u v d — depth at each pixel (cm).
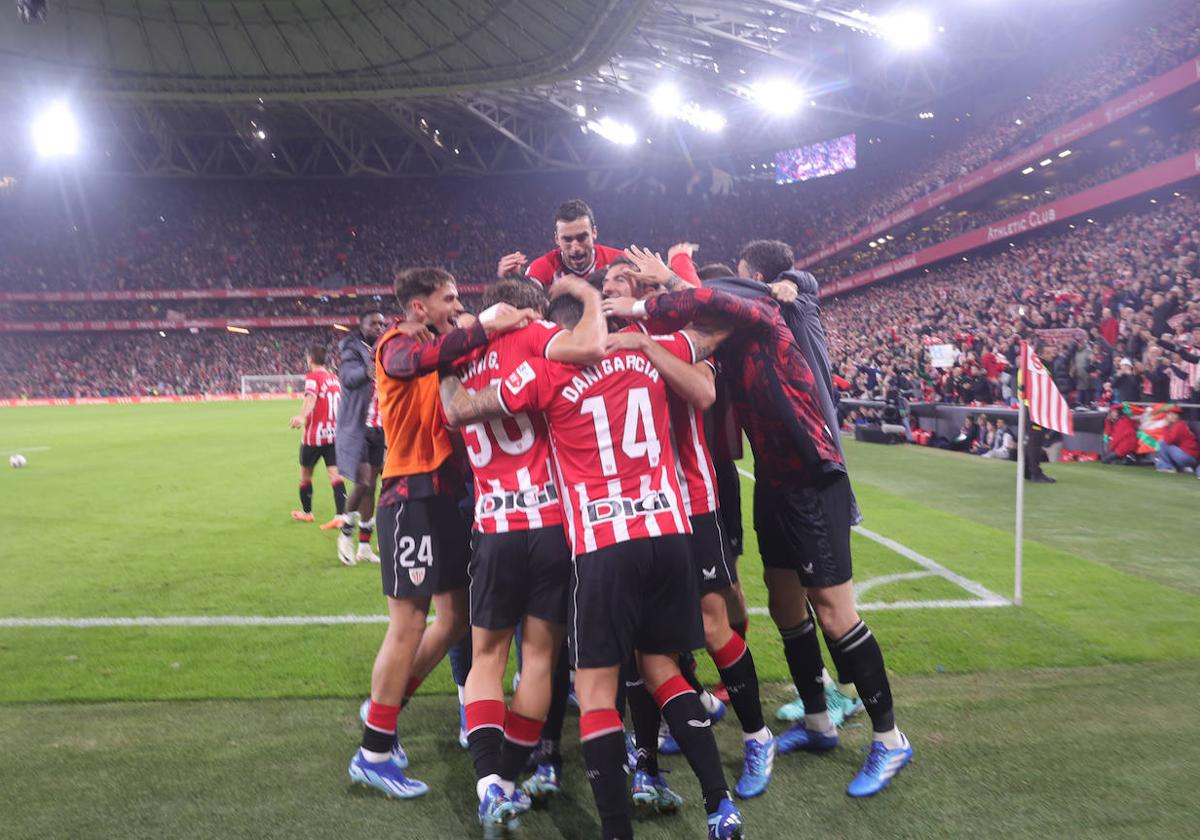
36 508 976
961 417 1512
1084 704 390
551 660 297
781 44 3416
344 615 543
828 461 316
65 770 334
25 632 510
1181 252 1805
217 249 5644
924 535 765
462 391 298
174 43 3400
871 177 4581
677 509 288
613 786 265
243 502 1017
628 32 2952
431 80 3562
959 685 419
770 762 318
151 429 2258
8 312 5425
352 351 667
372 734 315
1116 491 1007
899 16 2992
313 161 5200
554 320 300
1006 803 301
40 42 3253
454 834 289
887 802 305
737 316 301
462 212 5706
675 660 294
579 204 419
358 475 675
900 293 3462
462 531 335
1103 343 1448
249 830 289
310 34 3394
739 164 5172
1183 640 478
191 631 511
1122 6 2917
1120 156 3019
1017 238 3030
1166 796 302
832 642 325
